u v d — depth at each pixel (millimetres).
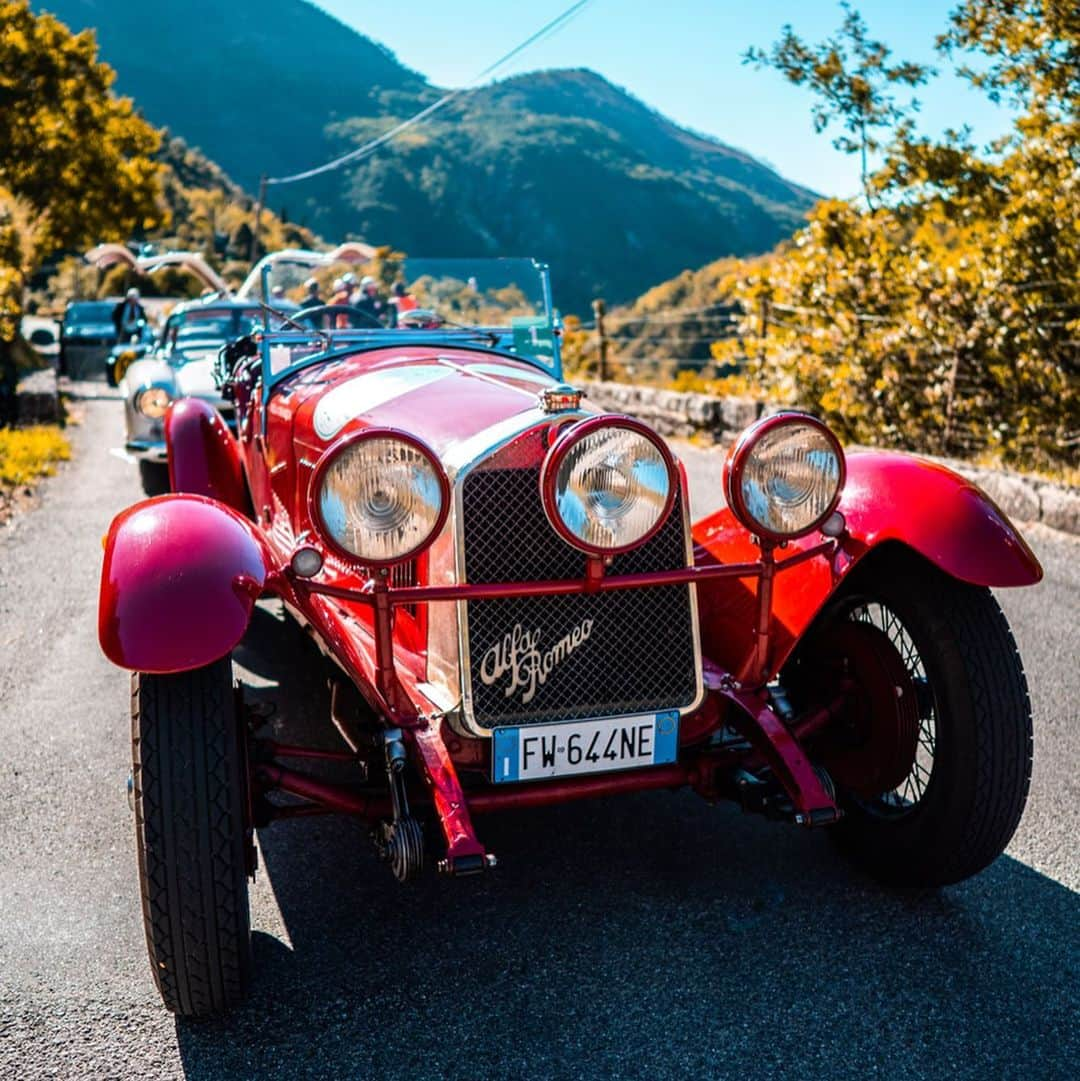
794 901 3174
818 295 11016
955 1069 2471
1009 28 10242
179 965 2531
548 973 2846
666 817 3727
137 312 16578
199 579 2602
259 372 5051
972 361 9680
